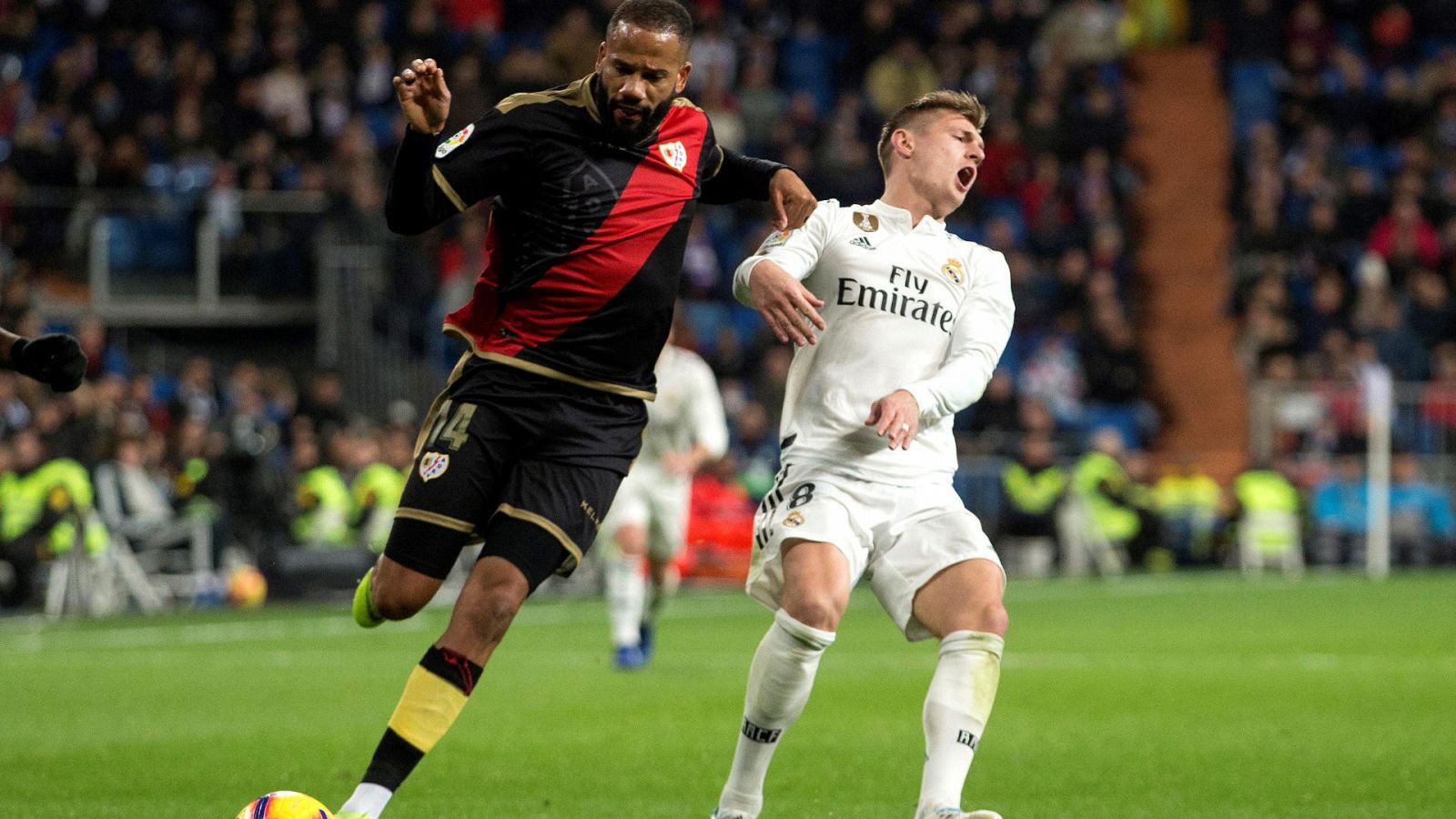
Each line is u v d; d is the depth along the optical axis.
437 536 9.70
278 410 39.34
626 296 9.88
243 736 15.44
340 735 15.49
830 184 48.03
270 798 8.91
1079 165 52.31
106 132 43.19
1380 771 13.52
